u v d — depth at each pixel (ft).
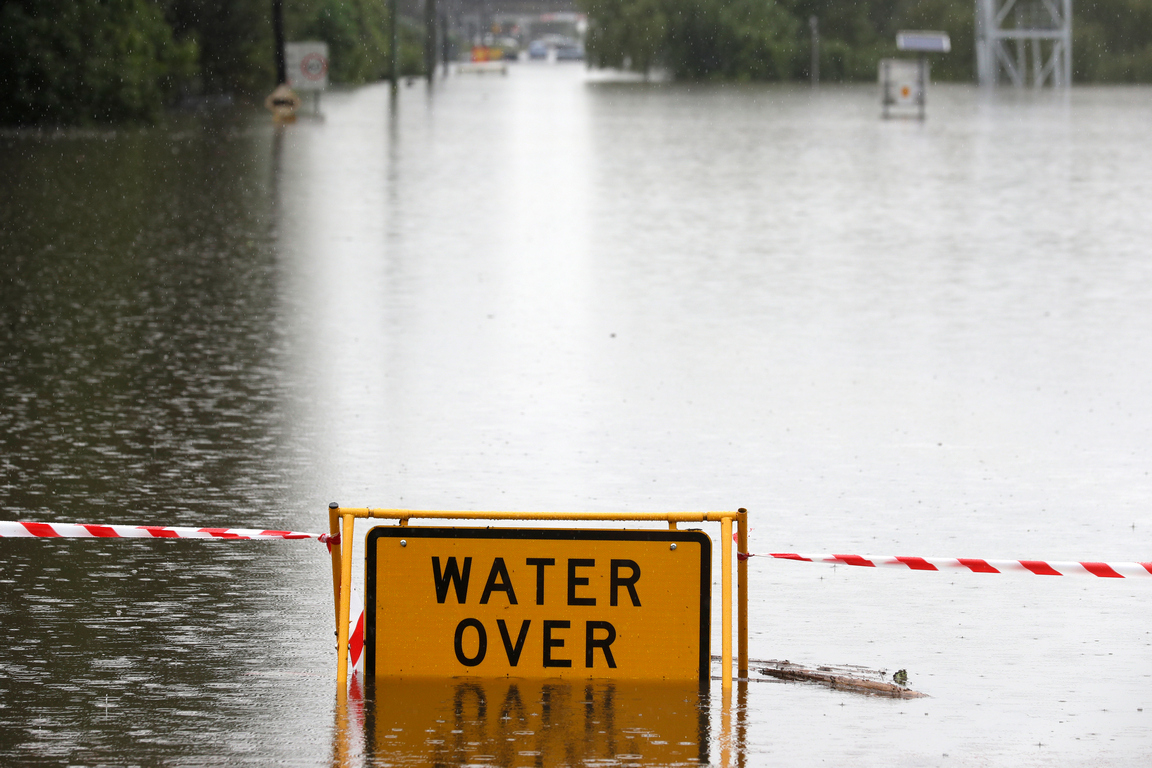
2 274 168.96
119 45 412.57
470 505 86.38
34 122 400.47
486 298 159.33
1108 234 212.43
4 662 62.18
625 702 58.08
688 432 104.73
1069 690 60.59
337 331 140.56
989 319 148.77
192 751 53.06
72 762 52.01
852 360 129.49
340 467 94.53
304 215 228.84
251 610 69.21
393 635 60.08
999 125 467.11
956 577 75.87
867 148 372.17
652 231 214.90
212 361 126.52
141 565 75.61
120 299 154.81
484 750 53.26
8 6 394.93
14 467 93.20
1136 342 137.49
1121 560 77.25
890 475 94.17
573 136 409.28
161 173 286.87
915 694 59.82
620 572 59.82
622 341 137.39
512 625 59.93
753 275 175.94
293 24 651.66
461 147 364.99
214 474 92.48
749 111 551.18
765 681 61.11
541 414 109.70
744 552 61.36
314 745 53.62
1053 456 98.99
